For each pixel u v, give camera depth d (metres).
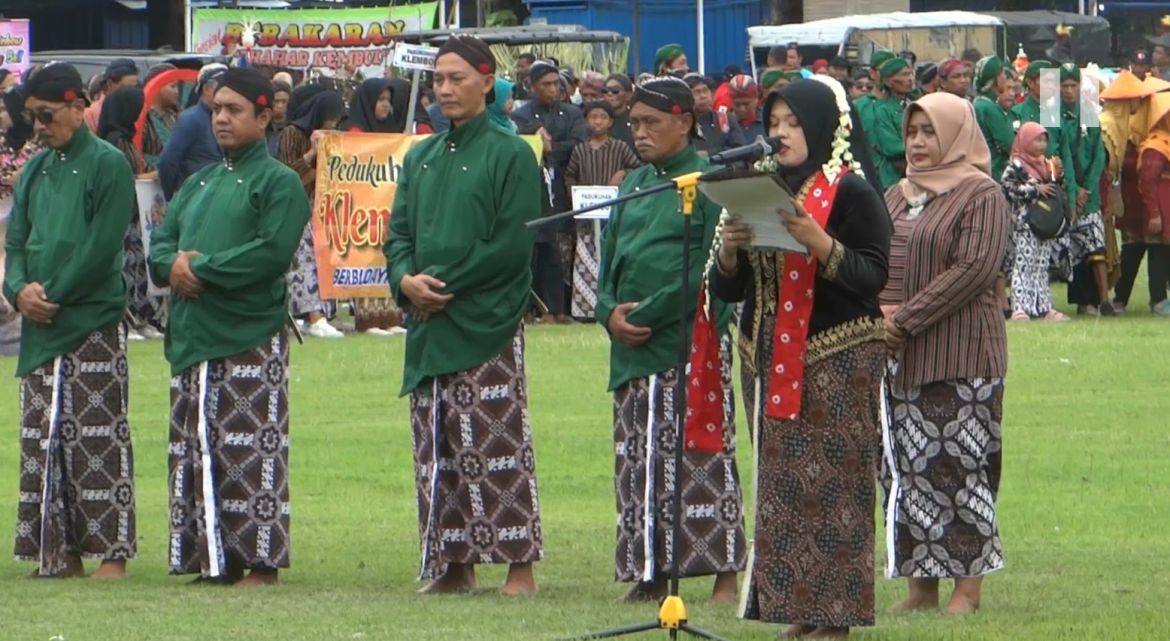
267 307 15.39
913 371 13.86
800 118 11.99
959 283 13.63
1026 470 20.47
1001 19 61.03
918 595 14.17
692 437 12.77
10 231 15.91
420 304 14.89
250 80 15.50
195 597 14.63
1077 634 12.62
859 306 12.05
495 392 14.96
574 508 18.88
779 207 11.59
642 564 14.59
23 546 15.92
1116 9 71.44
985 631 12.74
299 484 19.97
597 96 32.59
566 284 32.69
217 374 15.28
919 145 14.05
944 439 13.83
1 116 28.53
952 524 13.87
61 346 15.62
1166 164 32.81
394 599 14.55
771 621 12.26
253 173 15.48
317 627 13.21
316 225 30.27
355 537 17.52
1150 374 26.64
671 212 14.55
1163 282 33.59
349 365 27.22
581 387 25.52
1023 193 32.09
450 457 15.04
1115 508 18.59
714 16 60.59
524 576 15.09
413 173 15.26
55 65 15.77
